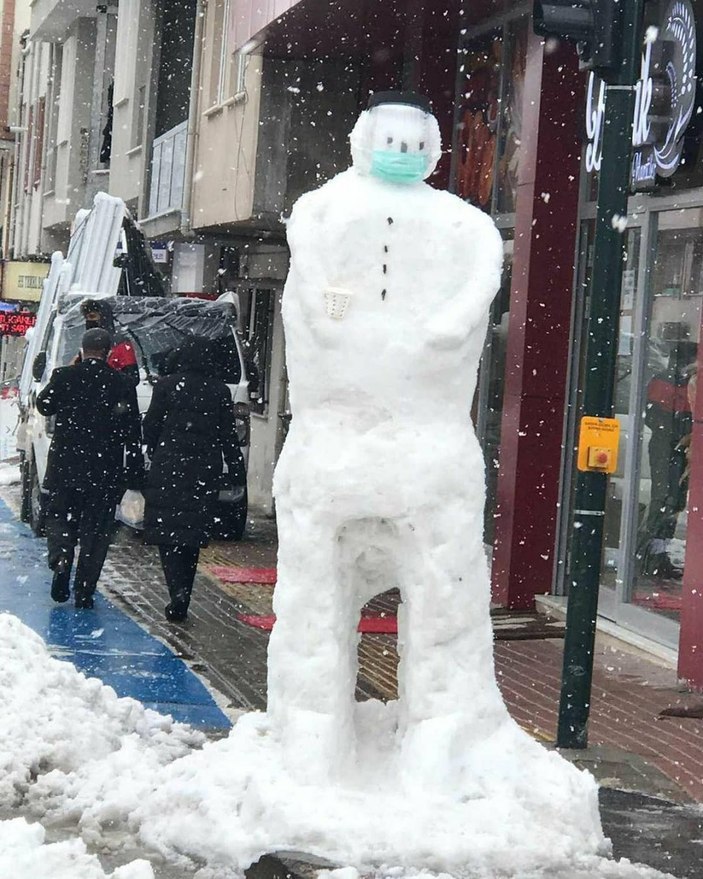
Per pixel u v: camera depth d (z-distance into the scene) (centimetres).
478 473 607
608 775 743
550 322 1291
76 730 688
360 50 1692
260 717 642
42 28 3609
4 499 2059
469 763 593
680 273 1114
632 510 1166
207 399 1155
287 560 608
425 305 600
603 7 755
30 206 4275
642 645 1098
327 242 600
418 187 615
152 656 1020
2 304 4222
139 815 603
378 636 1148
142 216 2530
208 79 2022
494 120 1459
